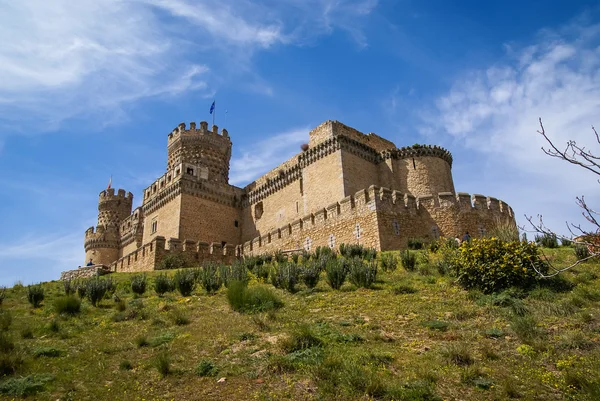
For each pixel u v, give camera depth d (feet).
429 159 136.15
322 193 134.41
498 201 101.45
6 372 30.60
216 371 30.09
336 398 25.49
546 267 48.26
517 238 57.06
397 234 90.53
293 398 25.84
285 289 55.93
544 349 31.01
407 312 41.98
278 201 153.99
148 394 27.30
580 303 39.93
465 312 40.68
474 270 48.96
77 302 51.11
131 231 197.36
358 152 137.39
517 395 25.38
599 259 54.44
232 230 163.32
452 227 93.56
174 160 180.34
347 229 95.81
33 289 59.47
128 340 38.52
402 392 25.41
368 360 29.86
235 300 47.67
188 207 152.76
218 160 183.62
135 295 62.44
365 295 49.88
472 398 25.39
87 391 27.99
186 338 37.65
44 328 43.04
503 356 30.66
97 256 209.36
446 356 30.58
